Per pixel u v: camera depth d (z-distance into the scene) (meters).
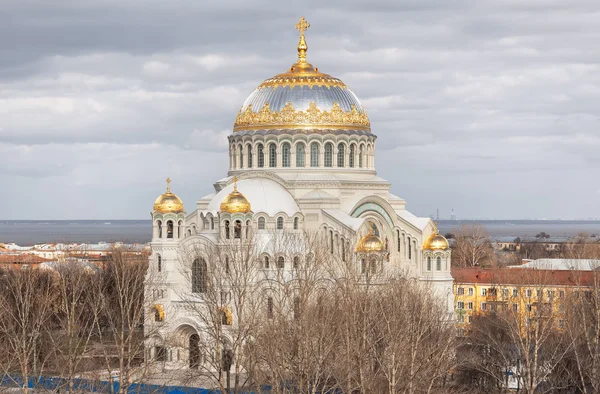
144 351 185.25
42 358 186.88
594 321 183.25
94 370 173.62
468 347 188.25
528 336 169.88
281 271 198.25
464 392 166.75
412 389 141.75
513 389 183.12
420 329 159.88
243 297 172.88
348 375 136.62
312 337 147.75
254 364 155.12
